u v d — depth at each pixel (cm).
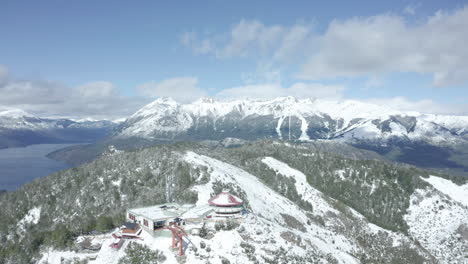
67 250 10369
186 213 12644
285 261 10212
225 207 12375
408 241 19050
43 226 17912
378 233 19588
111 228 11844
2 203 19900
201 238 10600
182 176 18350
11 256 10425
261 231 11581
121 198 18450
